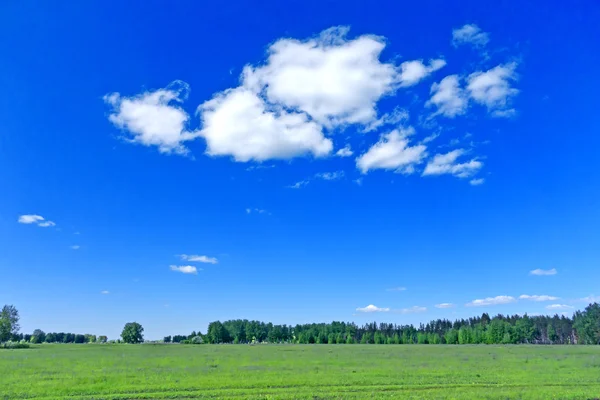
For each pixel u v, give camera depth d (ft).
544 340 571.69
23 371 143.43
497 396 95.25
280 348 358.02
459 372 141.69
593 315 486.79
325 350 311.47
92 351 292.61
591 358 209.15
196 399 91.86
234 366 167.22
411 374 135.95
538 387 109.91
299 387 108.47
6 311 411.34
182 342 577.02
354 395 96.84
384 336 576.20
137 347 378.12
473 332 528.63
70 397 92.84
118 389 102.73
